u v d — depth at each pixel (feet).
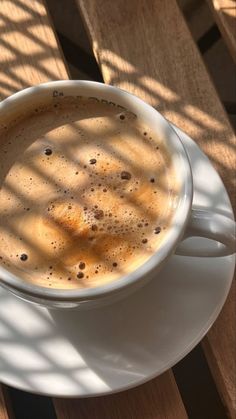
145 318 0.85
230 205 0.90
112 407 0.86
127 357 0.83
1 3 1.08
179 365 1.39
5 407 0.87
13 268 0.80
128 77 1.05
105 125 0.88
